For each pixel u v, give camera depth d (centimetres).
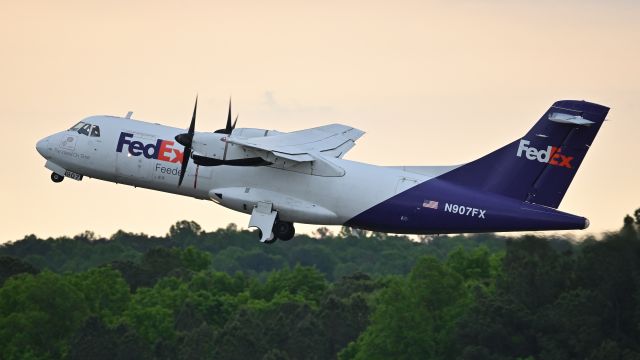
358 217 18075
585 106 17575
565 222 17650
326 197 18038
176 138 17750
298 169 18038
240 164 17788
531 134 17800
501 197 17875
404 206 17938
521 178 17838
